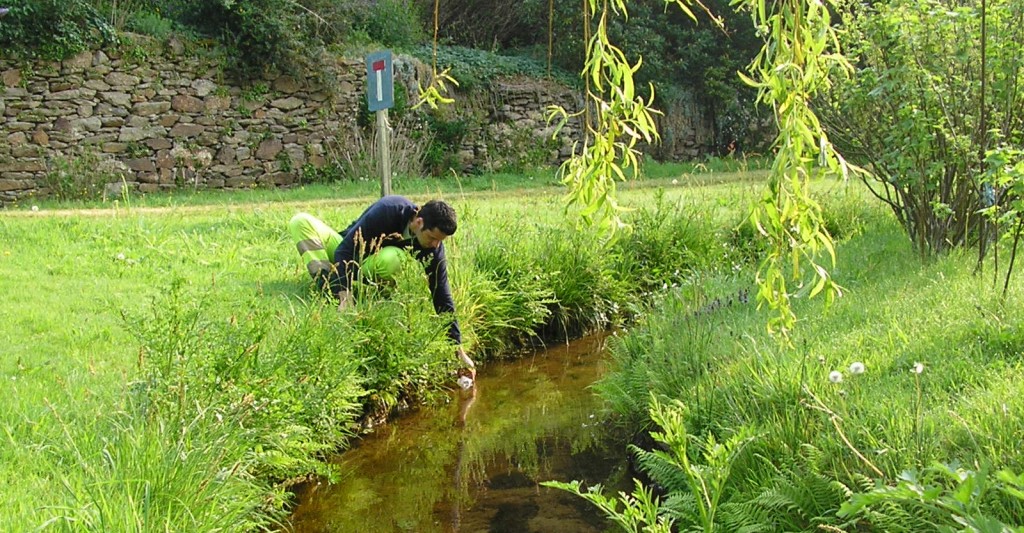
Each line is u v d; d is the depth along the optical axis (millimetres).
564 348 7238
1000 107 6004
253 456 3838
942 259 6168
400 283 5730
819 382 3754
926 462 2977
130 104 15383
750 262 8375
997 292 4734
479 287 6832
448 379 6191
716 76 22812
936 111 6207
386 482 4516
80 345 4977
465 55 20797
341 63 17703
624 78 2211
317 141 17438
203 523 3154
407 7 21406
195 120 16047
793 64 2029
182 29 16125
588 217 2367
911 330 4418
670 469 3879
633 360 5387
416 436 5199
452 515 4086
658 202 9523
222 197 14484
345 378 4629
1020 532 1941
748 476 3467
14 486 3178
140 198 14328
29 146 14461
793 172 2047
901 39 6168
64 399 4031
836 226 9383
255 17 16578
